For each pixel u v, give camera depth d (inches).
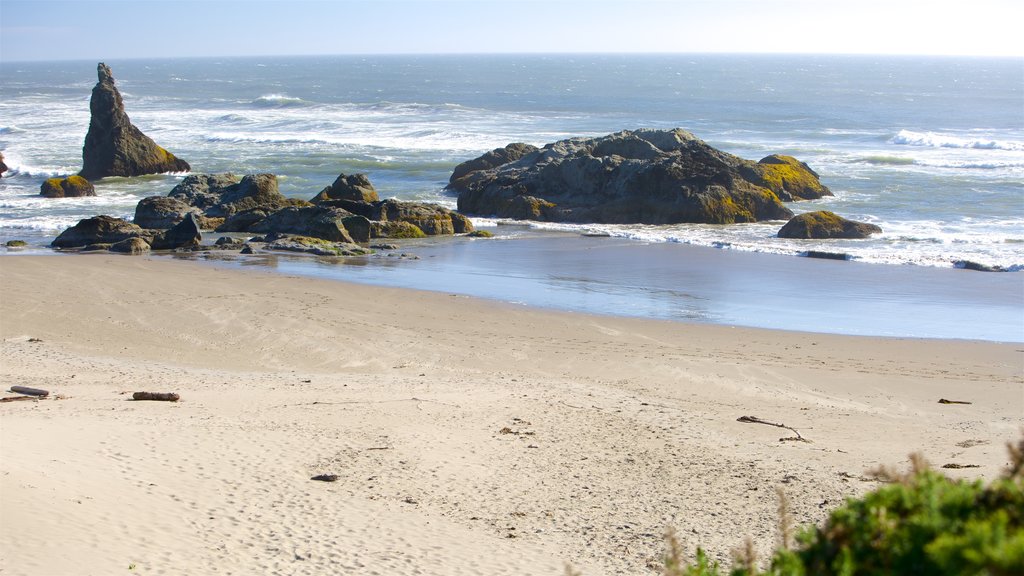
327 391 817.5
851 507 212.5
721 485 587.5
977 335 1071.0
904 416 773.3
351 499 540.4
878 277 1380.4
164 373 893.8
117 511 488.1
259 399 780.0
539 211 2020.2
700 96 6619.1
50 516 464.4
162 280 1355.8
